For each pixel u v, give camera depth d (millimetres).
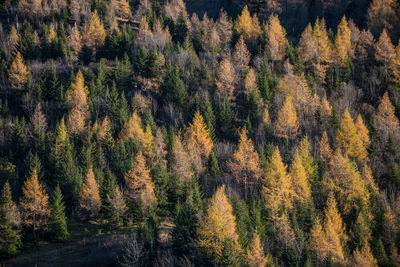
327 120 75562
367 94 90875
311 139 71812
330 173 57844
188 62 92562
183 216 44469
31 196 50000
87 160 59438
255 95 78812
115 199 51875
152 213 51750
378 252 44719
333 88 91438
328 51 99500
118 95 83375
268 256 40281
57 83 84000
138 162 54562
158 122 78062
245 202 53031
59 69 91938
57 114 77562
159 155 61281
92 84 81688
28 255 46844
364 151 65438
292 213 49781
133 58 96938
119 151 60938
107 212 52469
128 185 54156
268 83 84875
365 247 42625
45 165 60406
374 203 52812
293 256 42375
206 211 45250
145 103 81062
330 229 43406
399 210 51344
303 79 83500
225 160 65562
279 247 45406
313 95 83812
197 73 89000
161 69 87562
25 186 52656
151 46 98125
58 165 57750
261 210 50094
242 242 42531
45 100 82438
